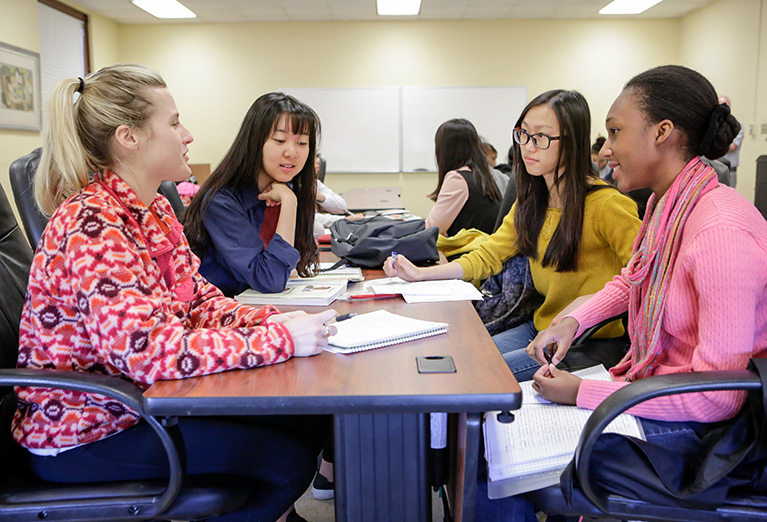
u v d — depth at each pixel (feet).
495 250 6.38
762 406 2.93
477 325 4.16
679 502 3.12
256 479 3.58
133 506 3.25
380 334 3.74
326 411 2.88
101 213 3.26
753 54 22.33
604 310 4.73
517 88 27.76
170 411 2.90
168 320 3.25
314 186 5.94
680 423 3.49
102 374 3.36
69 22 24.36
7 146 19.90
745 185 23.29
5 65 19.54
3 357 3.79
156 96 3.56
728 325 3.22
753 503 3.07
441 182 10.83
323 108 28.04
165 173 3.72
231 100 28.19
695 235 3.43
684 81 3.69
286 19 27.17
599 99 27.94
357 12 26.03
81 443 3.42
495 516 3.51
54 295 3.30
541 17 27.12
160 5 24.68
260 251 5.25
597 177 5.64
